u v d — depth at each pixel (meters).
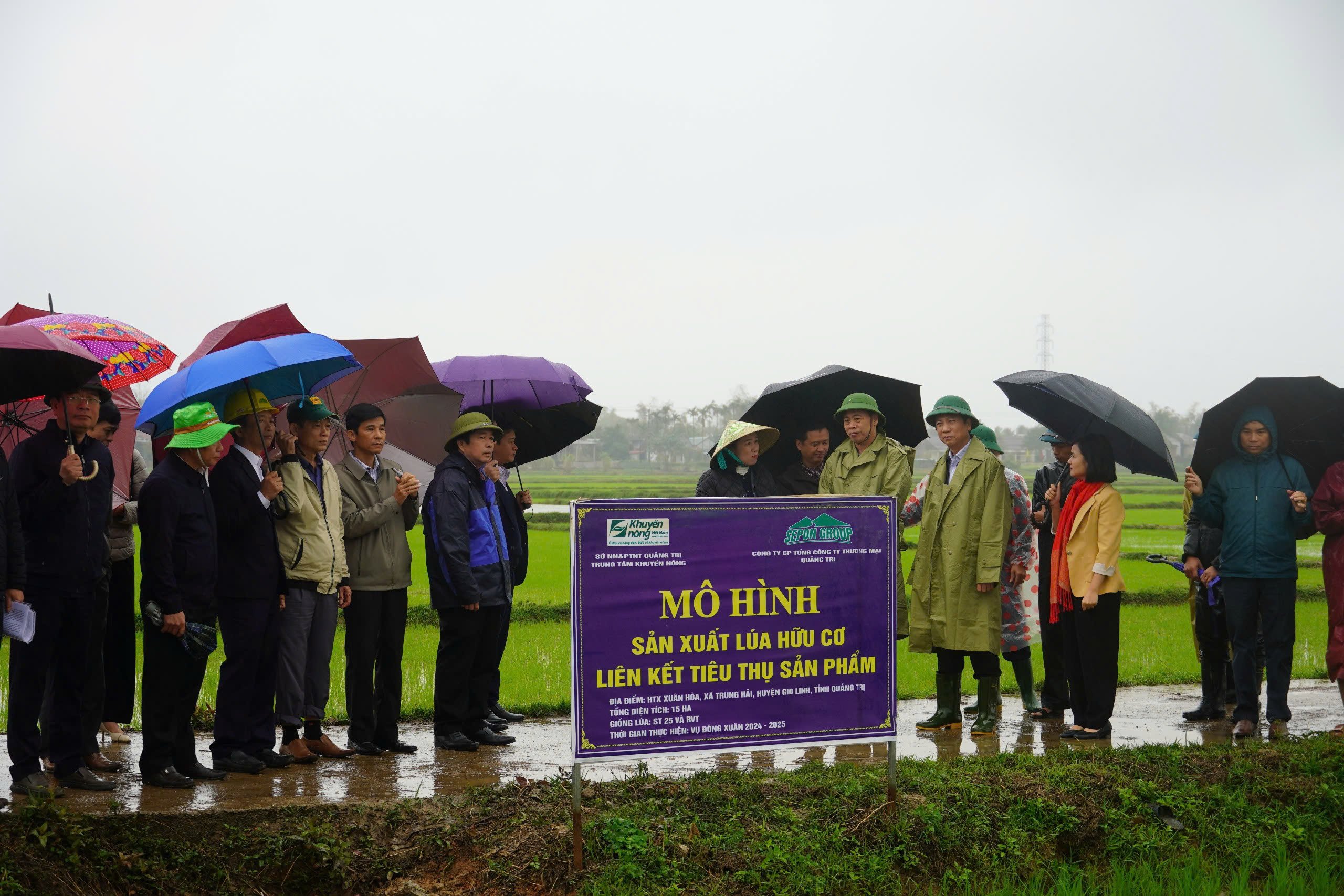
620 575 5.66
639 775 6.77
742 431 8.81
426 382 8.74
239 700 7.02
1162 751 7.42
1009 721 9.33
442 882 5.66
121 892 5.34
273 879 5.64
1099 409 8.39
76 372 6.22
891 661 6.14
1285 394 8.47
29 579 6.20
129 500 7.87
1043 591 9.55
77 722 6.43
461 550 7.76
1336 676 8.40
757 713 5.88
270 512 7.10
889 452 8.79
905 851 5.99
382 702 7.77
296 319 8.19
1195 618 9.36
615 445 157.50
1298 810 6.73
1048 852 6.24
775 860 5.69
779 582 5.93
